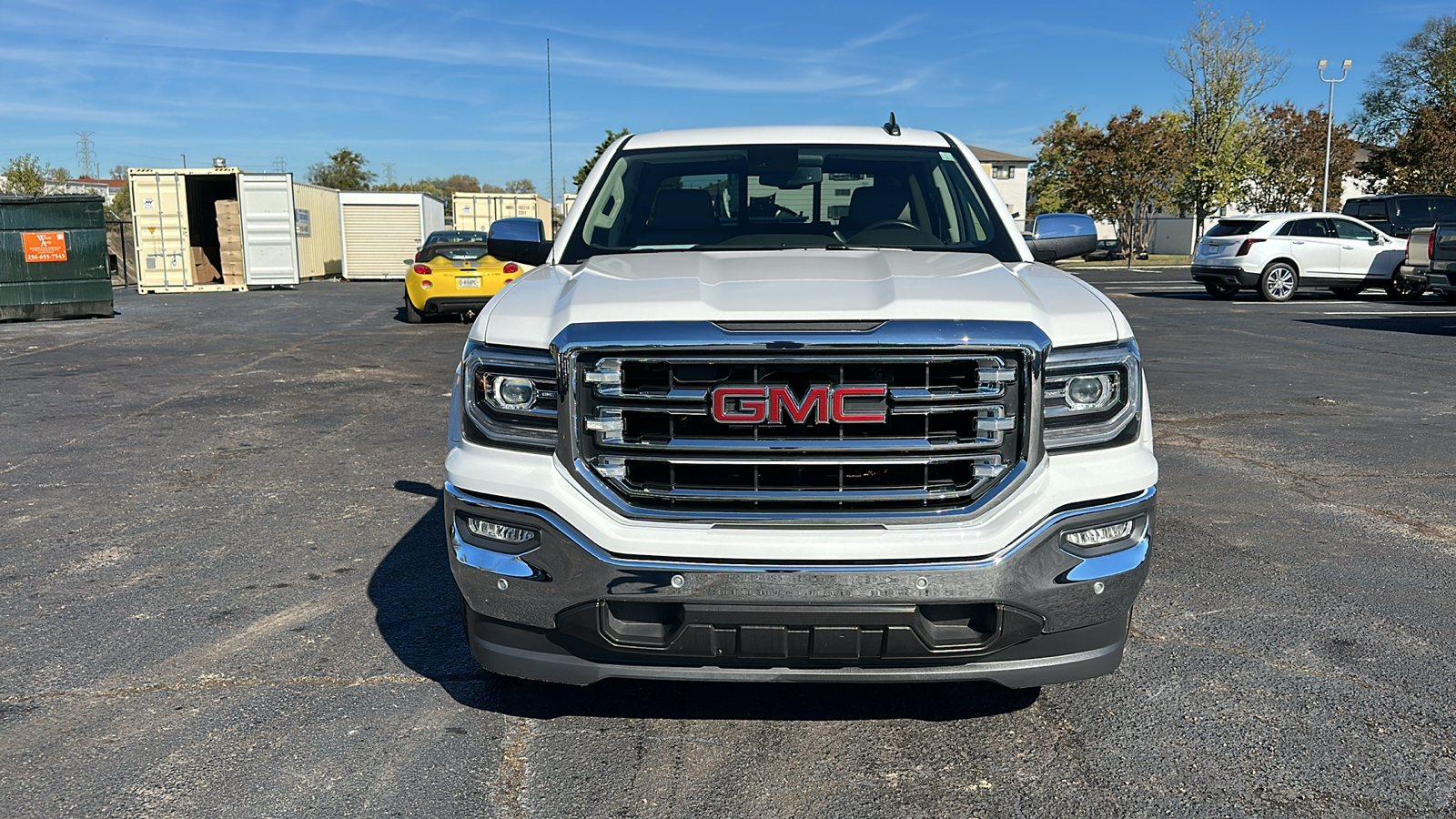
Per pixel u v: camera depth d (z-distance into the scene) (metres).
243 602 4.23
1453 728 3.10
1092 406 2.70
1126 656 3.63
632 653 2.68
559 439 2.65
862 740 3.06
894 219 3.90
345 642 3.80
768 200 4.00
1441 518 5.34
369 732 3.12
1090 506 2.66
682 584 2.57
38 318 17.67
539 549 2.65
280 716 3.22
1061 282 3.06
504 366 2.72
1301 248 19.69
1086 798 2.74
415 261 17.23
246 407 8.88
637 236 3.90
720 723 3.16
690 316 2.58
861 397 2.54
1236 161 38.84
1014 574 2.57
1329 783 2.80
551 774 2.88
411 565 4.69
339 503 5.75
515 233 4.26
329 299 23.42
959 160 4.19
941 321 2.54
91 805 2.72
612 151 4.32
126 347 13.48
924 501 2.60
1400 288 19.86
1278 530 5.14
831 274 2.99
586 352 2.59
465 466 2.74
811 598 2.55
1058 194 42.09
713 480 2.62
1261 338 13.56
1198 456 6.78
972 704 3.27
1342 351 12.17
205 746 3.04
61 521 5.43
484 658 2.85
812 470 2.59
